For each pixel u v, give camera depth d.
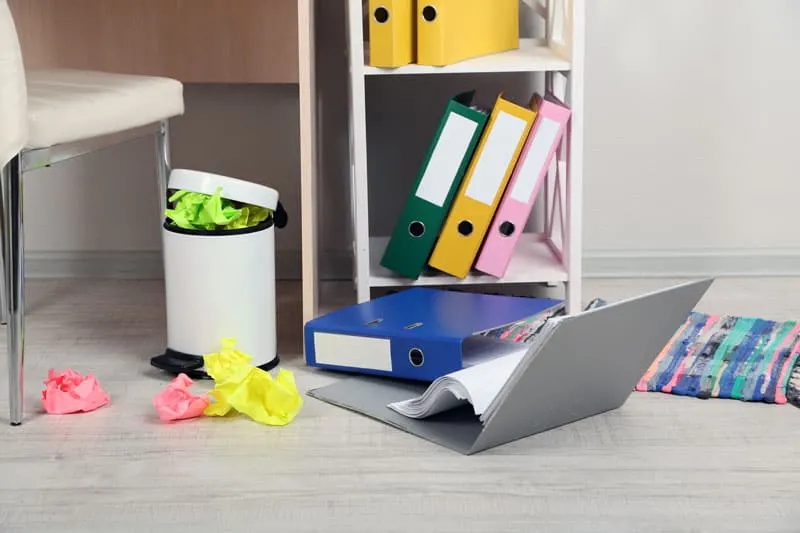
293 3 2.80
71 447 2.00
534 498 1.81
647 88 2.93
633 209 3.01
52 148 2.07
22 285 2.05
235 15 2.81
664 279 3.02
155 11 2.81
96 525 1.74
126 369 2.37
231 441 2.03
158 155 2.50
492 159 2.46
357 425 2.09
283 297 2.89
